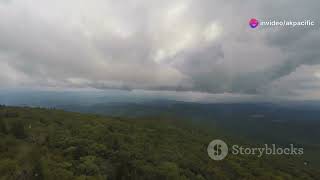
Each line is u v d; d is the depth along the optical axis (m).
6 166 57.78
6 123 101.19
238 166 106.31
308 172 112.12
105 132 123.44
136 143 112.81
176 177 81.75
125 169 78.25
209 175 93.19
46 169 63.38
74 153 84.19
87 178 66.81
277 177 100.31
